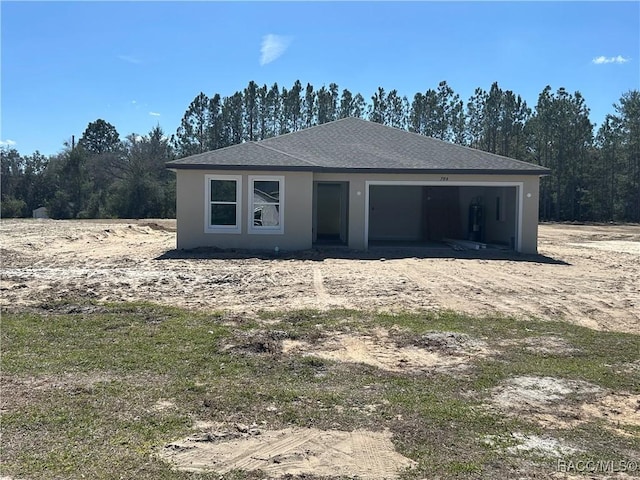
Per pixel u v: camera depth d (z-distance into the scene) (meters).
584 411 4.88
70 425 4.38
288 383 5.54
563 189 57.53
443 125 60.03
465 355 6.62
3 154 59.56
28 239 19.58
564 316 8.84
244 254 16.88
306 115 59.25
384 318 8.46
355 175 18.64
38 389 5.21
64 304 9.10
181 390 5.24
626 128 57.62
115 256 16.19
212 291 10.66
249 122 58.66
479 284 11.91
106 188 56.97
